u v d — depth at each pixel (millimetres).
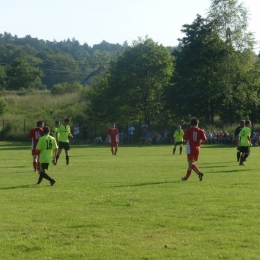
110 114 63656
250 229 9422
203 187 15133
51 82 156875
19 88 115312
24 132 59688
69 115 65438
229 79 60281
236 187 15078
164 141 55750
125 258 7734
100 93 63625
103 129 61188
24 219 10406
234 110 60156
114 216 10664
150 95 63594
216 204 11977
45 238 8891
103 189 14844
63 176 18719
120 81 63219
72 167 23016
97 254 7945
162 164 24641
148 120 63906
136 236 9008
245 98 60188
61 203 12352
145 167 22797
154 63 63406
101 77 76750
